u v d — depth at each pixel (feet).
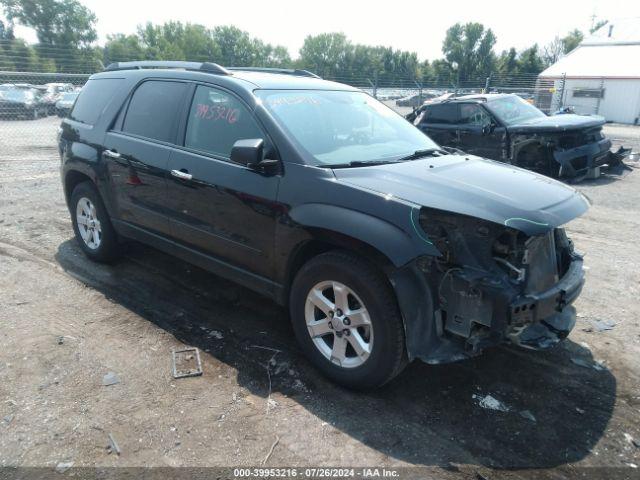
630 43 118.01
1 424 9.15
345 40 249.14
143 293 14.71
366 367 9.84
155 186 13.51
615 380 11.05
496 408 10.02
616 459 8.74
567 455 8.81
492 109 33.09
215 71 13.20
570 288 9.82
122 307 13.83
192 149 12.71
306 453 8.71
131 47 221.25
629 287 16.02
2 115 71.97
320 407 9.89
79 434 8.98
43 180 30.66
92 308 13.71
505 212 8.87
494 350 12.13
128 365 11.12
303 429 9.27
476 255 9.07
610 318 13.93
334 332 10.30
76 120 16.74
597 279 16.65
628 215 24.88
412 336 9.19
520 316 8.84
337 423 9.46
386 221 9.15
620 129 87.71
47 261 16.89
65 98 77.05
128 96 14.98
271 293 11.55
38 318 13.06
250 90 12.00
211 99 12.69
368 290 9.43
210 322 13.19
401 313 9.24
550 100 99.91
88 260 17.08
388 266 9.09
